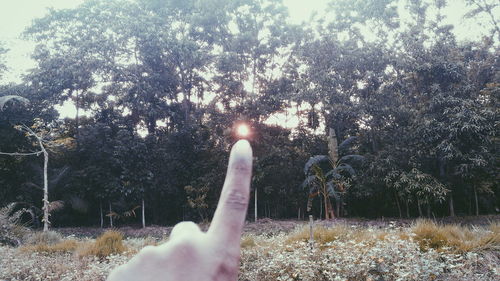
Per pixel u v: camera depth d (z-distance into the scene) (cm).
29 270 565
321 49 1742
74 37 1911
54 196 1691
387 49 1730
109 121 1911
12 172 1728
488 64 1678
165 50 1856
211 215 1727
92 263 550
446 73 1524
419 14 1709
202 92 2014
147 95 1823
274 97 1753
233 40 1831
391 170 1515
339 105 1614
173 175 1786
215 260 30
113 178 1698
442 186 1440
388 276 413
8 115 1673
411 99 1680
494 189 1677
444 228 580
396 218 1591
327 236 589
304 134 1839
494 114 1475
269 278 466
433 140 1473
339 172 1662
